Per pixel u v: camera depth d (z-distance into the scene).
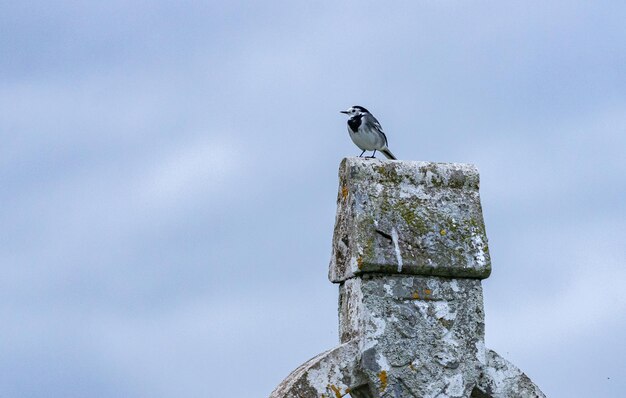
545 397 10.41
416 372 10.04
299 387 9.79
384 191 10.33
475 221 10.48
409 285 10.21
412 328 10.12
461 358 10.20
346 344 10.03
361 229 10.13
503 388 10.33
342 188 10.62
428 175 10.52
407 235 10.22
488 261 10.35
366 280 10.12
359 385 10.01
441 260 10.22
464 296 10.34
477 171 10.69
